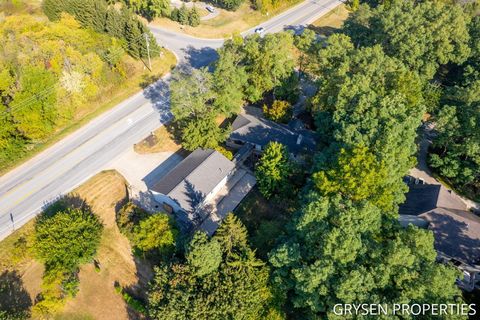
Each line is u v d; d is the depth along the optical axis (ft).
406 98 178.09
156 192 173.47
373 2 346.13
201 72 202.80
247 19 331.16
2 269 153.69
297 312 139.03
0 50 202.28
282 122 215.51
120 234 169.78
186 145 196.44
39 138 209.77
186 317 120.88
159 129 222.89
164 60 275.39
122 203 182.50
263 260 149.59
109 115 230.68
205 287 124.77
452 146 188.14
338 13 350.02
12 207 176.65
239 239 139.95
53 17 263.90
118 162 202.39
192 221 165.68
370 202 133.49
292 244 128.06
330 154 158.92
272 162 173.27
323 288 114.73
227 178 193.16
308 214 126.41
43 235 147.54
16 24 222.28
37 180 189.98
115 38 256.52
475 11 291.58
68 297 147.74
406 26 232.53
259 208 181.68
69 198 182.09
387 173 140.36
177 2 346.33
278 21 333.83
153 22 320.09
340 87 175.22
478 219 165.27
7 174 192.34
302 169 181.47
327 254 117.70
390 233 136.87
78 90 209.56
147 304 145.69
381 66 192.44
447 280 108.88
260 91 224.94
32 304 145.79
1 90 189.88
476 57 236.02
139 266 158.61
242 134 208.33
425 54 230.48
